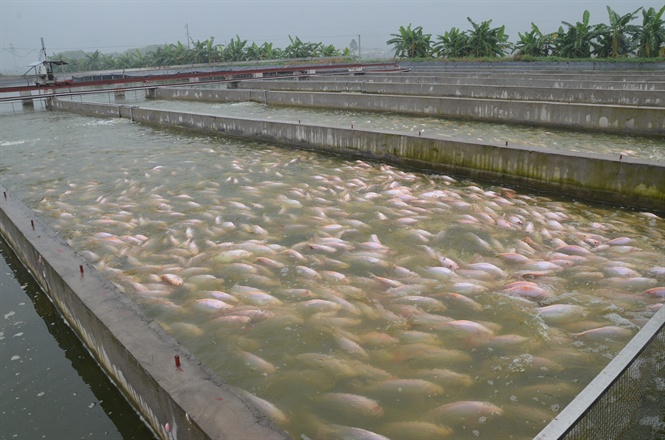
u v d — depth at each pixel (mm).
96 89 29000
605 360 4125
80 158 12391
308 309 4914
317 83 24688
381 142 10547
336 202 8156
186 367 3416
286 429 3488
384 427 3482
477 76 25844
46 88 24750
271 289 5336
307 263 5953
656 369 3400
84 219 7797
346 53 46969
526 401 3684
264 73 34094
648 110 12281
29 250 5742
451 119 16234
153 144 13906
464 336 4457
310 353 4277
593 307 4906
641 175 7367
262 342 4461
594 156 7855
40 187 9891
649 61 27875
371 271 5777
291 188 8953
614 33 30359
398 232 6891
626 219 7207
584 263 5820
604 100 15703
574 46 31828
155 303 5141
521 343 4348
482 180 9164
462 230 6902
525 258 5914
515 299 5059
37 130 17344
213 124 14664
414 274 5625
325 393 3816
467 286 5301
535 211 7504
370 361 4160
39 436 3705
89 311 4160
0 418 3877
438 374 3969
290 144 12602
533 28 34719
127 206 8312
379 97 17984
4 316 5266
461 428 3438
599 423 2762
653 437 3115
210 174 10242
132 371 3646
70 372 4414
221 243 6578
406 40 41594
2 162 12266
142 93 30297
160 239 6836
